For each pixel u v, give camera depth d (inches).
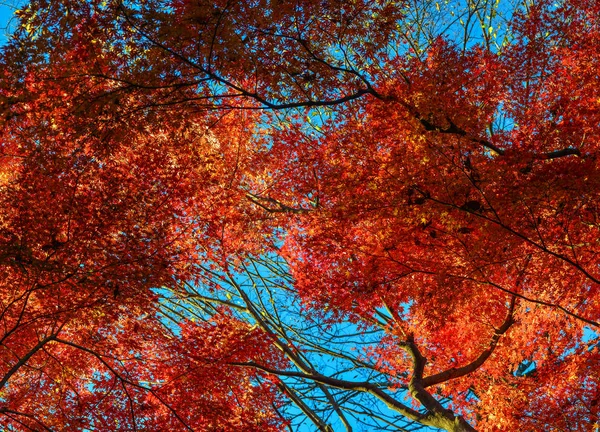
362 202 331.3
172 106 290.2
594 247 345.4
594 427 420.5
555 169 284.0
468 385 475.5
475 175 310.8
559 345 450.0
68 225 333.4
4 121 275.4
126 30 274.1
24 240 322.0
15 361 394.0
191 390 389.1
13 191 325.4
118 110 286.0
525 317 440.5
